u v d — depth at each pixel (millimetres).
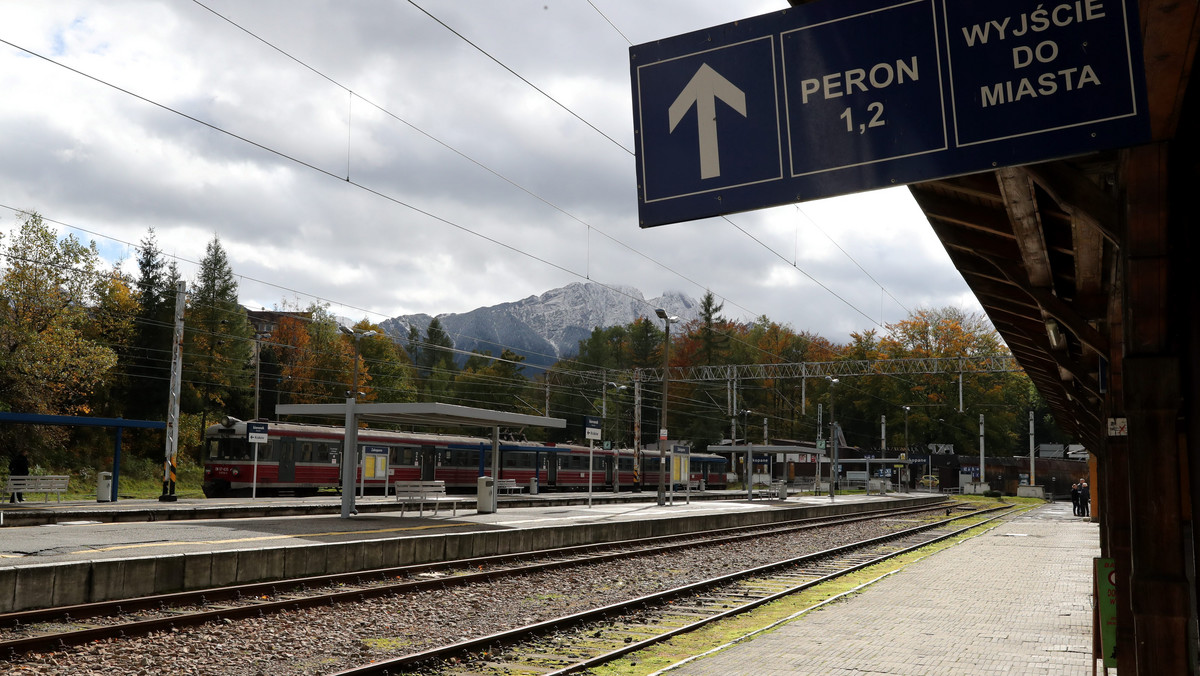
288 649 9898
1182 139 5242
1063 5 5074
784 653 10023
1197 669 5176
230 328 71938
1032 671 9180
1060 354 13180
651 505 38875
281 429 39562
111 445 54875
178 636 10188
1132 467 4918
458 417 24422
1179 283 5316
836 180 5695
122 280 59031
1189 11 4707
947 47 5402
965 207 8422
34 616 10469
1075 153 4980
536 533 20750
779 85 5957
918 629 11664
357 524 21906
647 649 10570
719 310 99188
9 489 30359
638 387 54031
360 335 45156
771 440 92438
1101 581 7977
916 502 54906
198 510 26391
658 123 6371
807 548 24938
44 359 41031
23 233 41625
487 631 11344
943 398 85375
